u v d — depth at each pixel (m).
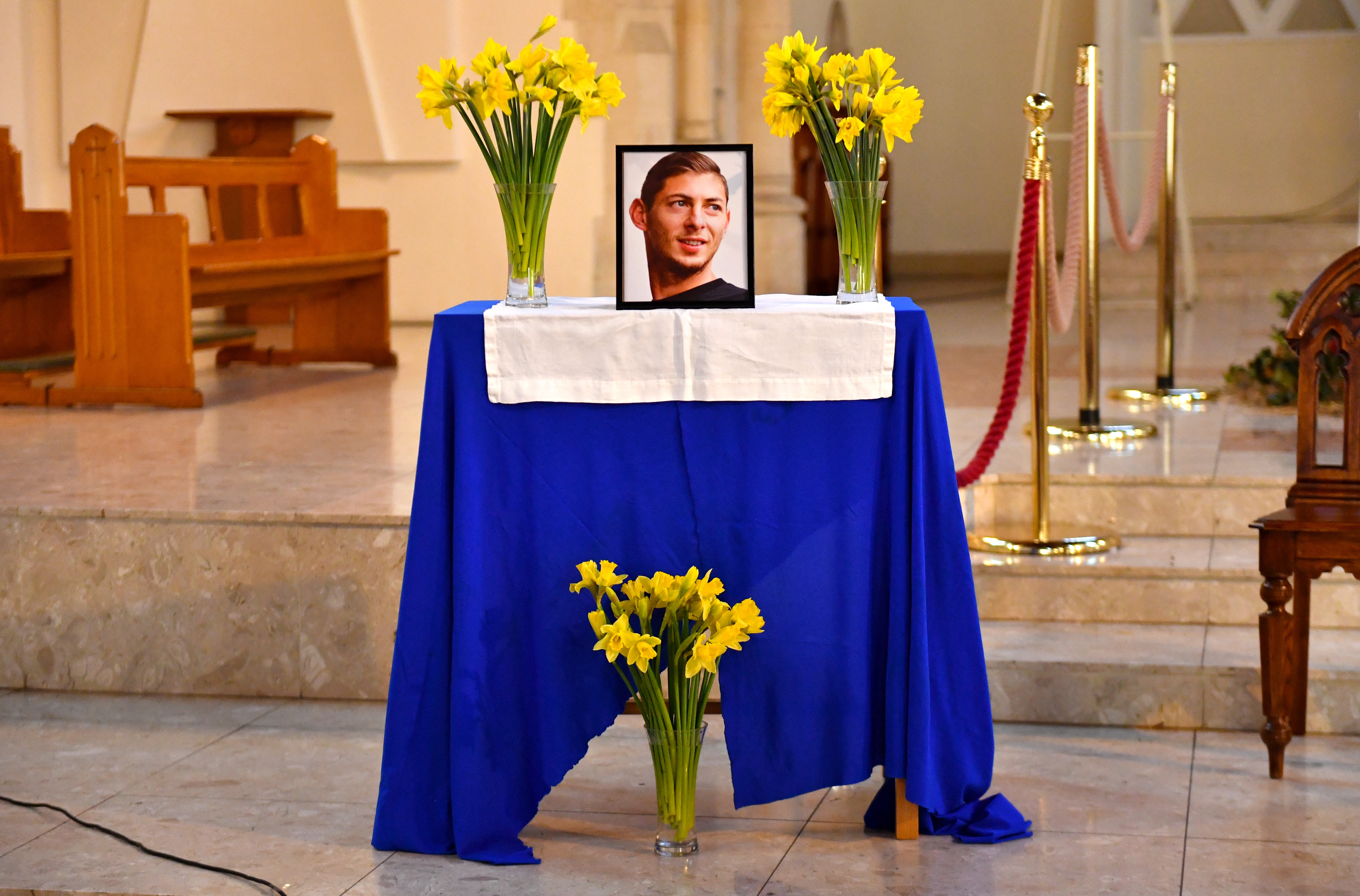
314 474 4.84
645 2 10.15
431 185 10.21
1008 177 15.74
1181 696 3.76
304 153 8.05
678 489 3.09
